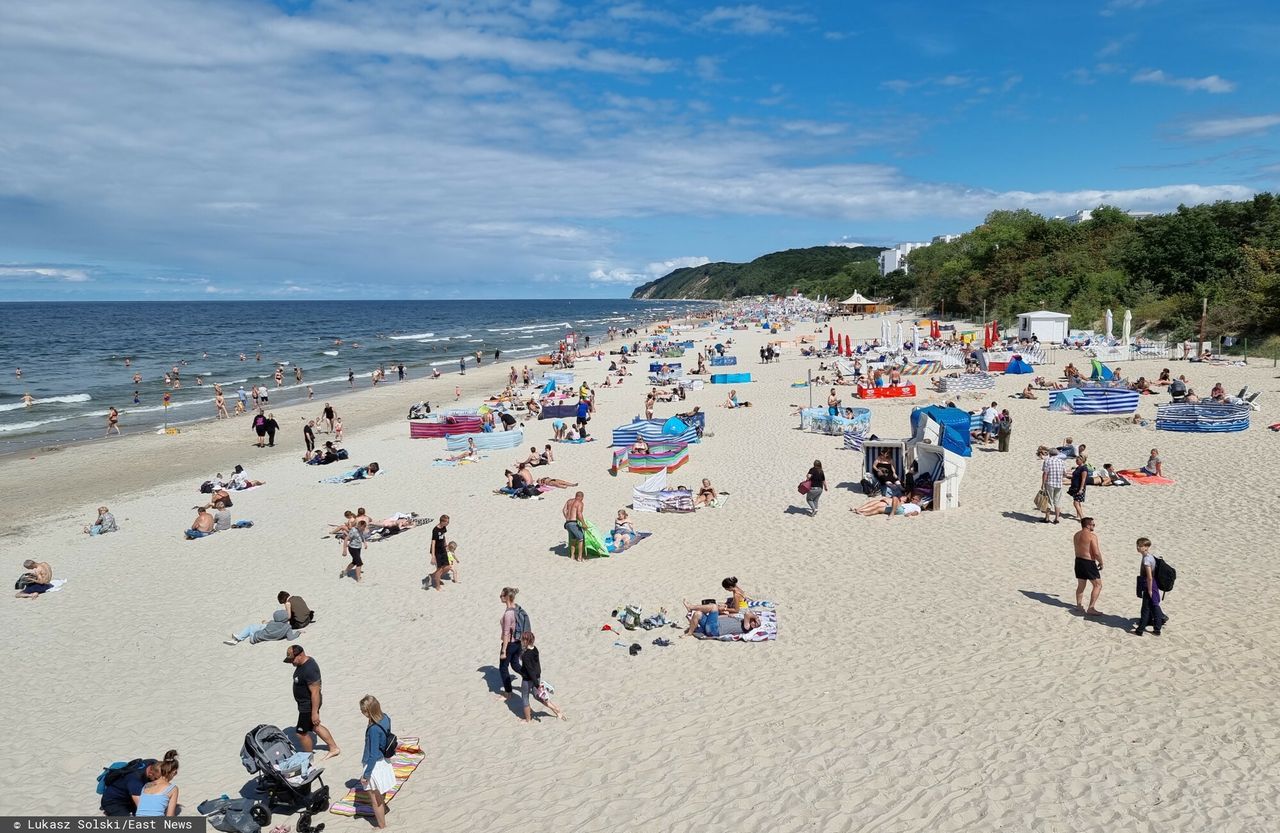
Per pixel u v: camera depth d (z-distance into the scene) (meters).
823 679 10.91
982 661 11.02
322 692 12.11
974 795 8.05
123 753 10.77
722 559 16.36
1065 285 68.81
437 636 13.77
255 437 36.69
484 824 8.48
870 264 169.25
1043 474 17.41
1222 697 9.60
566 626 13.61
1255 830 7.26
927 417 20.42
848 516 18.61
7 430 40.19
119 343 103.75
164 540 20.80
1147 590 11.38
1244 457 21.14
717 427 32.06
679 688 11.09
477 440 30.06
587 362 66.75
